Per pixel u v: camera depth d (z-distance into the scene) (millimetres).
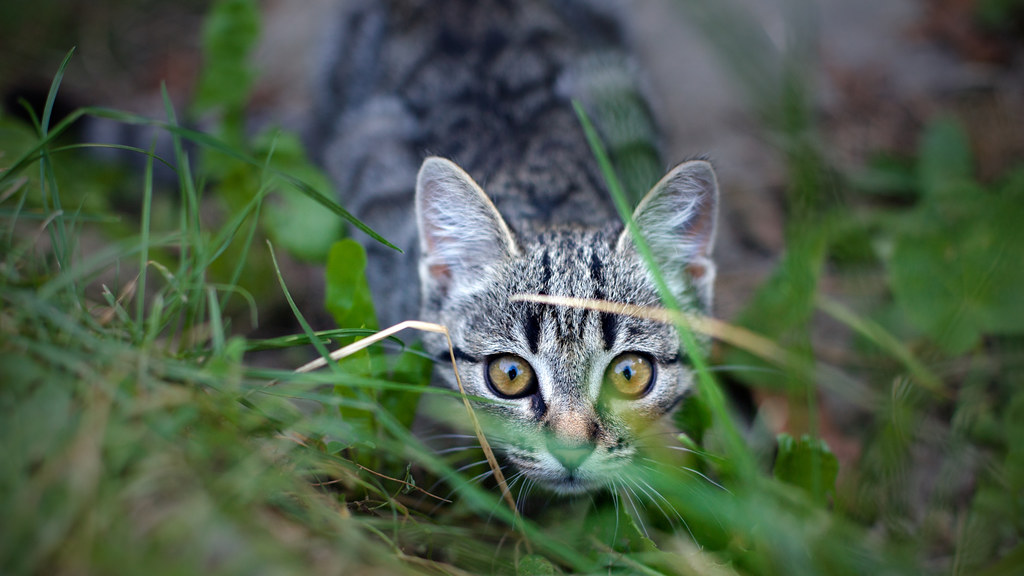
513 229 451
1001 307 475
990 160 561
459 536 403
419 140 520
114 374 363
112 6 649
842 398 494
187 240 425
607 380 430
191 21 665
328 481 400
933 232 495
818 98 594
